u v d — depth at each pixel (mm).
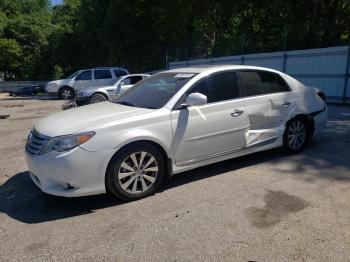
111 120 3941
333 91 14086
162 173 4234
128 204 3977
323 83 14438
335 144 6328
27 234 3379
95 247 3100
